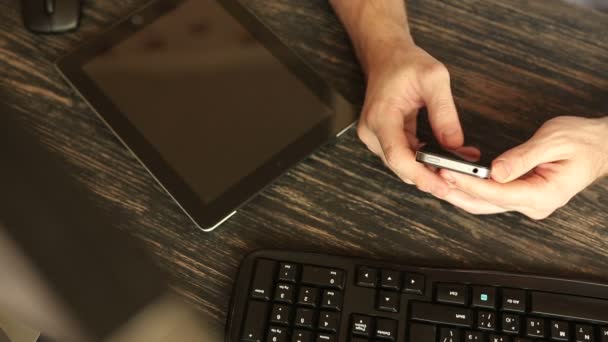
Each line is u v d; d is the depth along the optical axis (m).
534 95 0.70
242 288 0.58
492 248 0.63
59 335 0.31
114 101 0.66
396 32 0.70
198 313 0.58
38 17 0.70
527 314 0.57
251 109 0.67
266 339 0.56
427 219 0.64
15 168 0.35
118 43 0.69
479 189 0.59
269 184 0.64
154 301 0.34
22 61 0.70
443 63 0.71
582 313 0.57
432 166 0.59
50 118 0.67
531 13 0.74
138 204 0.63
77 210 0.35
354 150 0.67
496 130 0.68
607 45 0.73
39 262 0.33
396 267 0.59
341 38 0.74
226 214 0.62
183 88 0.67
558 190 0.61
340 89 0.71
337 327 0.57
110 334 0.32
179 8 0.71
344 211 0.64
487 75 0.71
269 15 0.75
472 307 0.57
